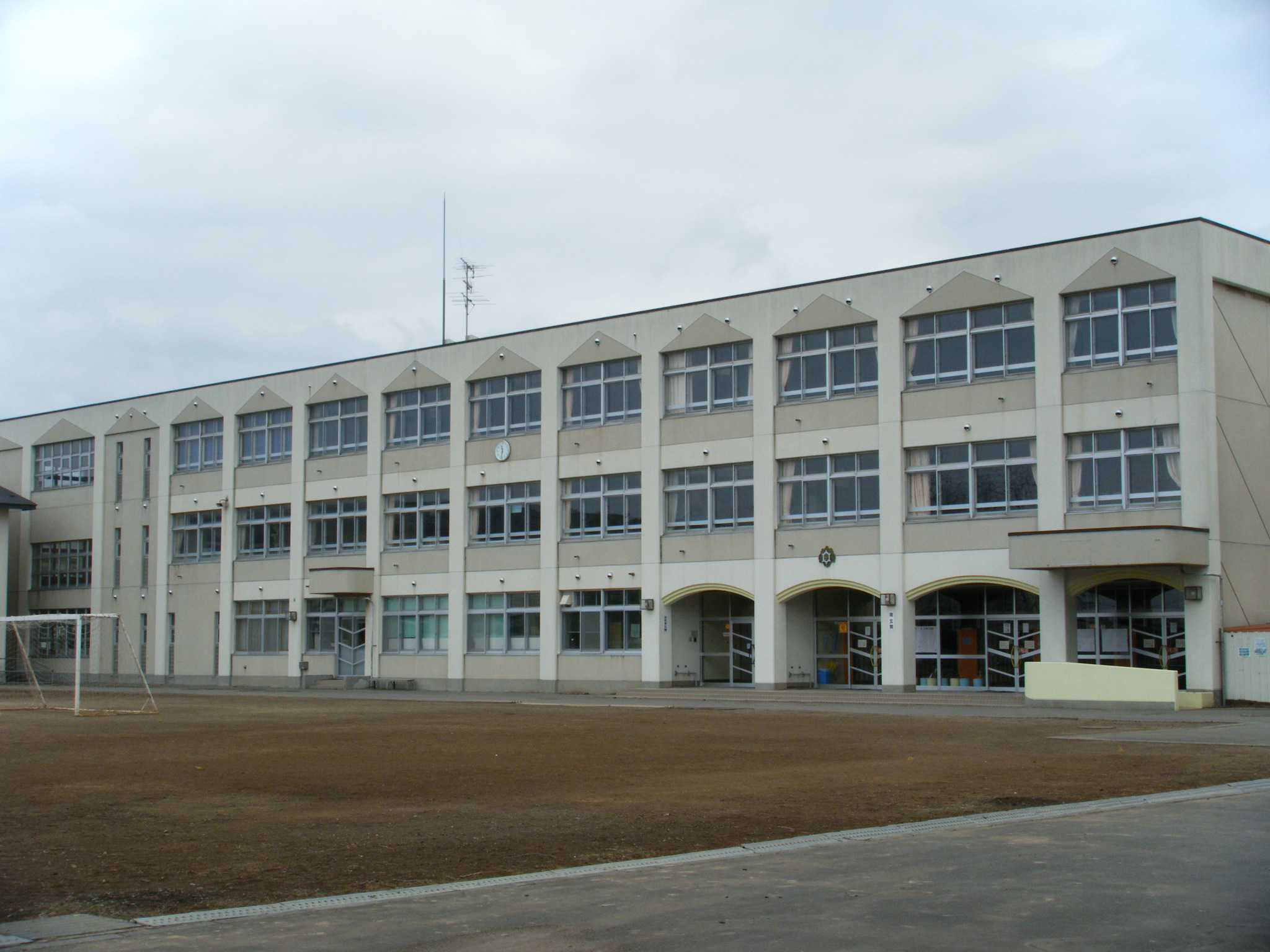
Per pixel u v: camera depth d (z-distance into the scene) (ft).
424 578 157.48
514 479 149.79
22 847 35.99
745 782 49.80
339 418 168.55
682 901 27.35
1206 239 104.58
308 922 26.13
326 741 72.69
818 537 124.98
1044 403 111.34
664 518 136.98
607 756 61.87
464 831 38.11
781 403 128.88
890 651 119.03
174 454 186.70
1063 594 108.68
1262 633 99.91
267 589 173.27
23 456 207.00
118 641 190.08
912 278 120.16
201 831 38.58
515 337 150.71
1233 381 106.93
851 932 24.09
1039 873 29.30
